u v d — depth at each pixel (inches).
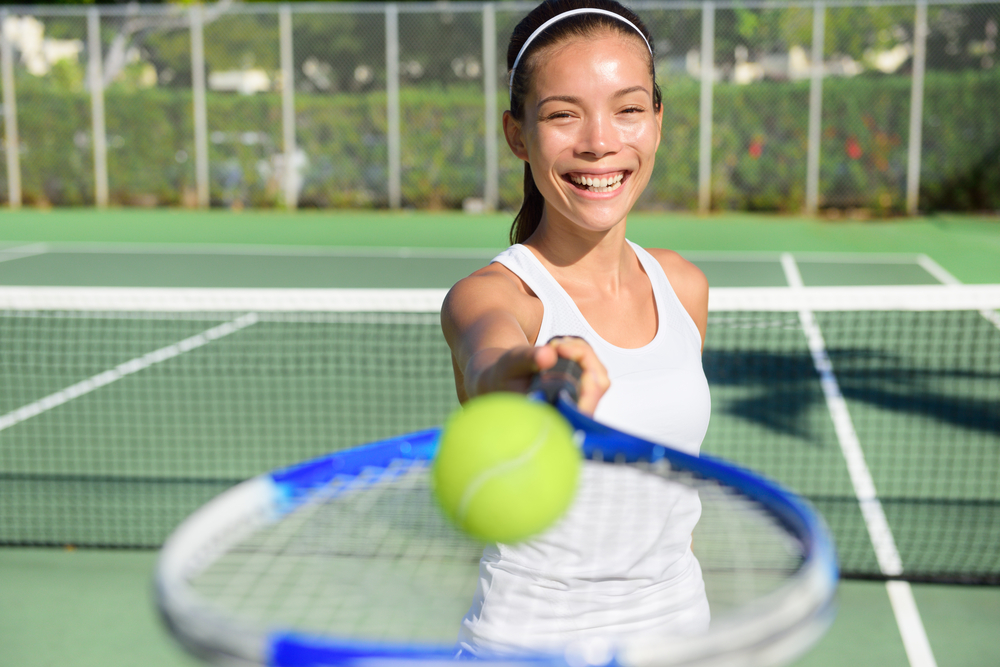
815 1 563.2
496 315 57.0
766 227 552.7
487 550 64.4
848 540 154.6
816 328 309.1
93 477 186.5
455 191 622.5
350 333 304.8
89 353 287.3
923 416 220.5
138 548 151.4
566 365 49.2
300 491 46.4
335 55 613.0
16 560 146.9
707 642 31.9
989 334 297.3
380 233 548.7
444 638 84.3
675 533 63.3
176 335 307.3
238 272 432.5
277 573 75.6
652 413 63.9
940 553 148.9
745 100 580.4
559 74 61.8
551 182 63.8
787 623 32.7
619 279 67.7
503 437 41.5
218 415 226.5
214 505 41.8
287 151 628.4
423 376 257.1
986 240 505.0
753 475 43.6
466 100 608.4
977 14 553.3
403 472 50.9
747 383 248.8
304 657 31.6
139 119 632.4
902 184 579.2
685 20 572.7
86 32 622.5
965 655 118.6
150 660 118.5
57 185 644.1
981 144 568.1
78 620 128.4
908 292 166.4
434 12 599.2
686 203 596.1
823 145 580.7
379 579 92.6
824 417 220.4
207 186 637.9
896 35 562.6
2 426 220.2
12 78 631.8
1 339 304.3
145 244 516.7
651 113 64.7
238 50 617.9
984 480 181.0
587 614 61.0
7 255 482.6
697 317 76.3
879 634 123.7
